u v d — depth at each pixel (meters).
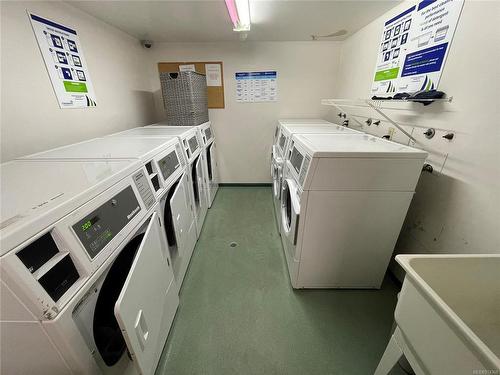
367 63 2.26
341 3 1.75
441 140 1.38
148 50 2.99
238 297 1.75
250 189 3.76
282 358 1.34
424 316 0.70
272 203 3.24
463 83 1.22
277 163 2.38
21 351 0.62
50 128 1.48
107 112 2.10
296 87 3.22
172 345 1.40
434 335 0.66
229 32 2.53
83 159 1.15
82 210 0.73
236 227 2.66
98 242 0.76
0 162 1.19
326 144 1.52
